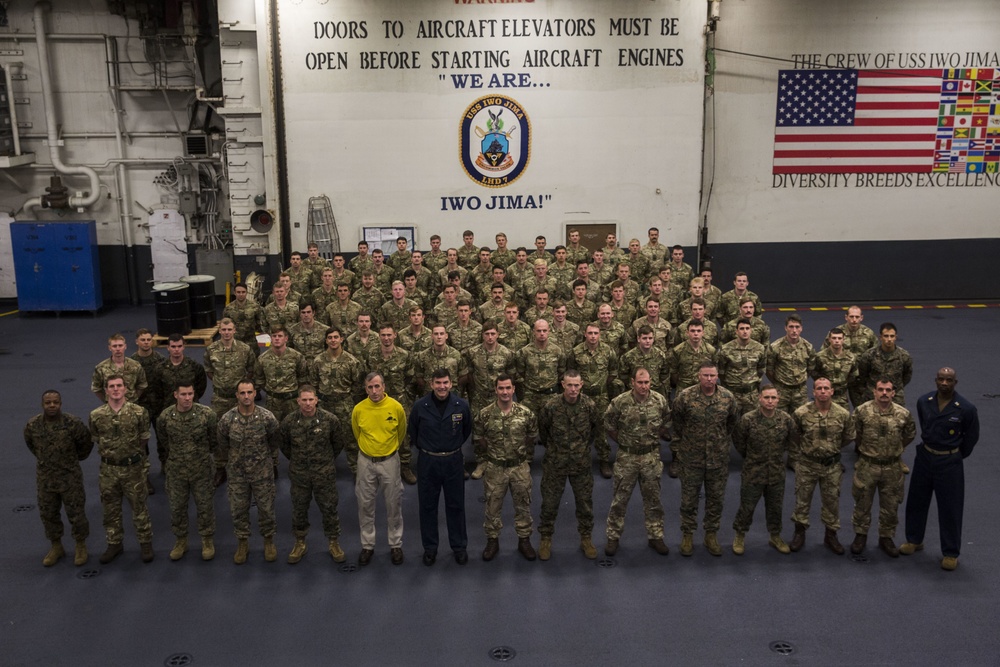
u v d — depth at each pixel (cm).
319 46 1723
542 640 722
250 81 1733
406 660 696
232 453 821
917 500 843
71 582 818
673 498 985
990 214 1928
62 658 702
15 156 1830
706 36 1755
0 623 751
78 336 1709
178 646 717
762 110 1848
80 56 1877
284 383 1022
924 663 687
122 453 822
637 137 1792
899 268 1944
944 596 782
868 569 831
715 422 825
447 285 1382
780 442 824
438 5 1719
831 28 1816
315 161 1772
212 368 1040
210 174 1905
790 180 1888
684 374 1050
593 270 1531
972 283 1958
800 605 770
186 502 848
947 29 1828
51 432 811
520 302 1491
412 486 1030
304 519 846
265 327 1273
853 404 1073
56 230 1838
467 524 933
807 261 1931
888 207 1911
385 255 1814
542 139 1784
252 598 789
